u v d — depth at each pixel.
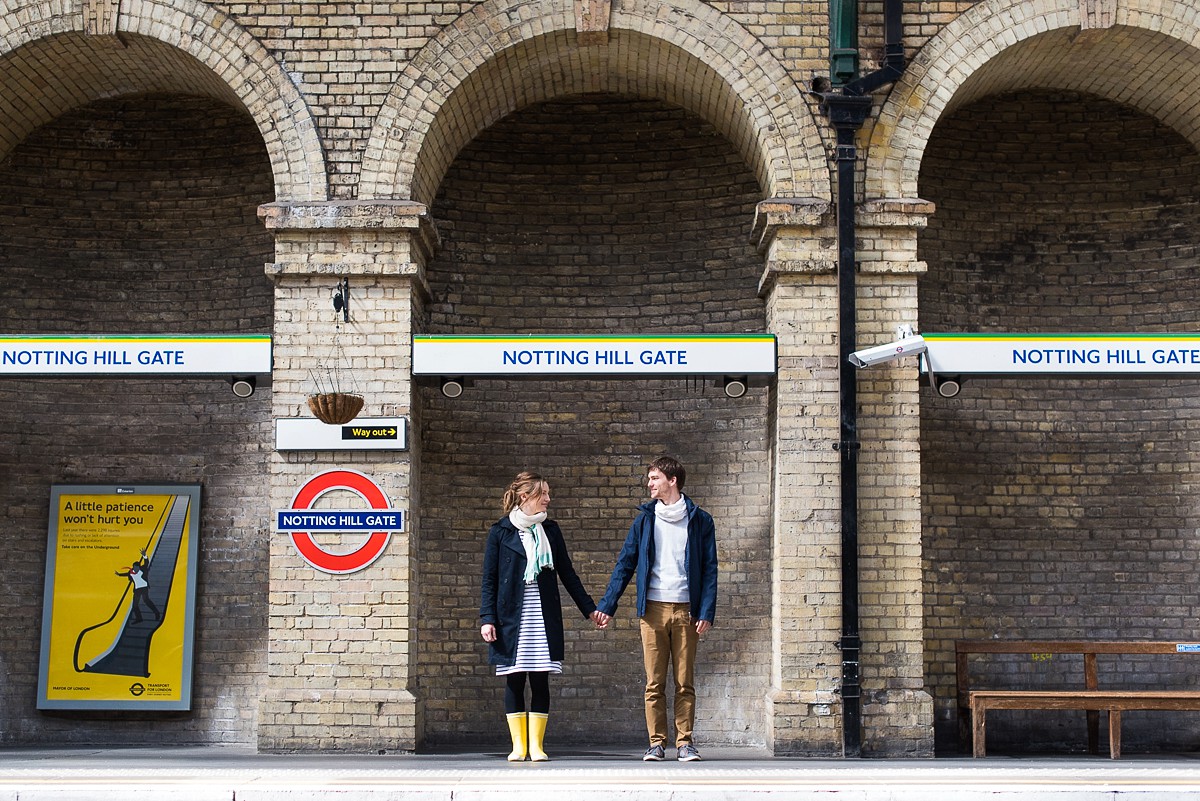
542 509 9.80
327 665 11.01
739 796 7.73
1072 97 13.12
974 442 12.77
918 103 11.50
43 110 12.65
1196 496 12.66
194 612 12.62
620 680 12.57
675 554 9.92
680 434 12.81
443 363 11.20
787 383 11.25
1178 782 8.28
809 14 11.57
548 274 13.05
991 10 11.54
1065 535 12.70
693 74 11.84
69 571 12.67
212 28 11.52
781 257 11.33
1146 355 11.11
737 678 12.39
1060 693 11.05
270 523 11.48
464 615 12.53
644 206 13.12
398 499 11.13
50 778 8.52
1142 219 12.99
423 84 11.49
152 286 13.12
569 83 12.38
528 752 9.94
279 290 11.30
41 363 11.14
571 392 12.91
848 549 10.98
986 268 12.98
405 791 7.77
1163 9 11.41
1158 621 12.57
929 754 10.90
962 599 12.57
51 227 13.09
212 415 12.94
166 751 11.60
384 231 11.33
